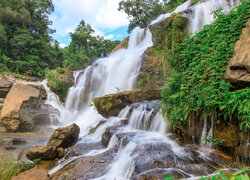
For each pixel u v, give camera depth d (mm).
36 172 4586
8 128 10523
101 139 6859
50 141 6426
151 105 6816
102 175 3555
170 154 3742
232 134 3219
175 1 23500
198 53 4230
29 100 12203
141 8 30531
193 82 4039
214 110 3400
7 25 25469
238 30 3516
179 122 4414
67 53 39594
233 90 3191
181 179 2850
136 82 11383
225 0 9562
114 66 15172
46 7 33531
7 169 4578
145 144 4234
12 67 22922
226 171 3004
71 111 16734
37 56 24859
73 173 3842
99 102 8680
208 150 3760
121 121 7297
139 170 3283
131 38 20531
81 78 19188
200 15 9641
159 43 10750
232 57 3232
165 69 8445
